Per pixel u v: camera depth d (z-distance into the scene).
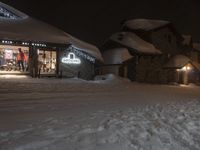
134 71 30.30
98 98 11.98
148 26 35.38
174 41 36.78
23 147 4.59
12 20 25.31
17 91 11.98
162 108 10.20
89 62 24.77
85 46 25.67
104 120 7.17
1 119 6.55
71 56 23.84
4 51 22.80
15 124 6.14
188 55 39.53
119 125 6.69
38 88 13.62
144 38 35.06
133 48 30.95
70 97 11.55
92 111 8.48
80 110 8.54
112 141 5.28
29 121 6.54
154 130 6.44
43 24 27.69
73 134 5.60
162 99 13.47
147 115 8.40
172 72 32.84
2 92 11.34
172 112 9.36
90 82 20.95
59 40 22.58
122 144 5.13
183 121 7.82
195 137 6.06
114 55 32.12
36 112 7.74
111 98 12.34
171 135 6.09
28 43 20.64
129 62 30.67
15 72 20.98
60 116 7.37
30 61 21.58
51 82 17.39
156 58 32.50
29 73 21.47
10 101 9.40
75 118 7.22
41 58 24.08
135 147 5.01
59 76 23.05
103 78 27.39
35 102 9.57
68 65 23.70
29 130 5.70
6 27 22.11
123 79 27.67
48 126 6.15
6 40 19.58
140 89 18.95
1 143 4.73
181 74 32.94
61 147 4.71
